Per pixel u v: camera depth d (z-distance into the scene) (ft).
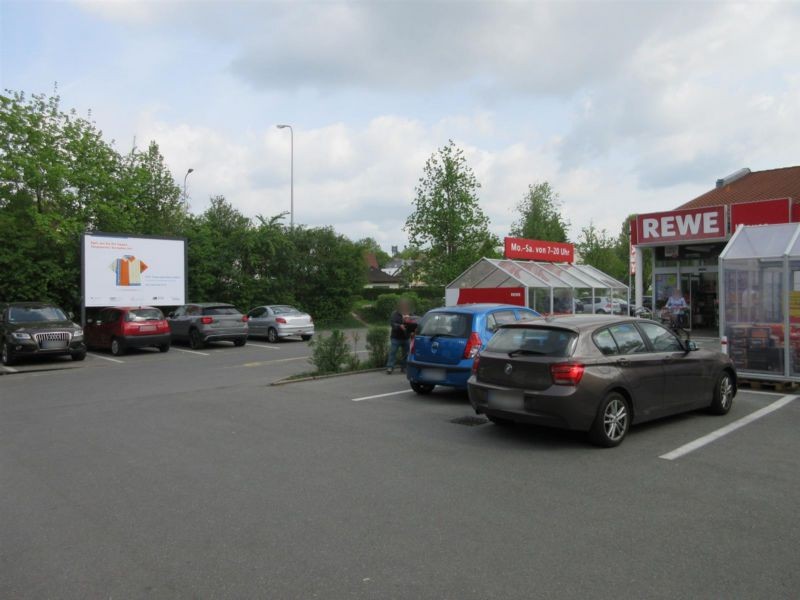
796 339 32.99
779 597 11.50
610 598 11.49
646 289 131.03
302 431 25.93
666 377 24.79
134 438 25.14
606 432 22.44
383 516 15.89
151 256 75.15
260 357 59.67
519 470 19.81
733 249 35.37
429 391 35.40
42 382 43.96
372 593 11.81
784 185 86.89
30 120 79.51
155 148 108.37
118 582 12.46
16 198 79.41
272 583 12.30
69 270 75.92
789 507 16.15
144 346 63.87
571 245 81.30
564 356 22.31
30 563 13.39
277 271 102.89
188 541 14.47
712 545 13.80
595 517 15.61
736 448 22.08
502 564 12.98
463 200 78.18
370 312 122.52
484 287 65.82
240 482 18.97
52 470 20.59
